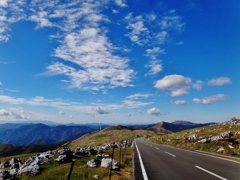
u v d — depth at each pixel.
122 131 168.50
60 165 16.81
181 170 14.71
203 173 13.44
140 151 30.69
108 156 23.98
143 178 12.48
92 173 14.34
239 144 29.23
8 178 13.02
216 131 65.94
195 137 47.12
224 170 14.44
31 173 14.25
